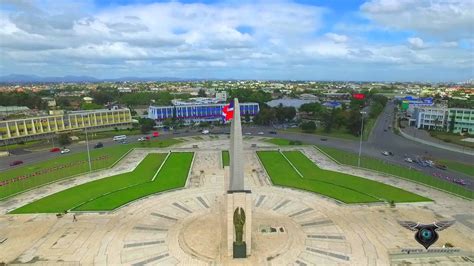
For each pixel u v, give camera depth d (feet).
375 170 349.00
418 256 175.52
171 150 443.73
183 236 207.10
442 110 619.26
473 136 549.13
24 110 648.79
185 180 315.78
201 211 245.65
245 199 176.76
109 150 449.06
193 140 526.16
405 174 334.44
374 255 185.68
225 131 617.21
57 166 368.68
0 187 299.99
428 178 321.32
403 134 576.61
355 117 554.87
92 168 359.46
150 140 528.22
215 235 208.23
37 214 240.73
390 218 232.53
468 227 219.61
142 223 225.97
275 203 260.21
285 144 486.38
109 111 622.95
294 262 178.19
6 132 482.69
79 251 191.01
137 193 281.33
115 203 259.60
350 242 199.93
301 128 611.88
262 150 439.63
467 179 320.09
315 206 253.65
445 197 271.49
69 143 491.31
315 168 356.18
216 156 409.69
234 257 181.27
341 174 335.06
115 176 329.52
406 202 260.62
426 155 418.72
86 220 230.68
